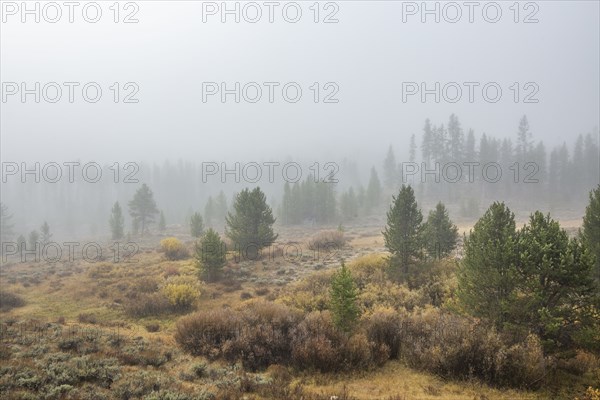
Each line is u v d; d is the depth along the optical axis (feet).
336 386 32.50
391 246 73.67
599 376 32.71
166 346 45.62
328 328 41.98
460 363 34.42
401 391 31.42
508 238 41.47
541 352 33.65
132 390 29.07
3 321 55.01
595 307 36.88
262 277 91.09
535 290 37.83
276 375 34.91
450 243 82.89
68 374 32.35
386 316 45.37
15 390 28.27
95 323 62.85
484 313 42.29
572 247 38.40
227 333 44.68
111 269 108.58
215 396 28.58
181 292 71.26
